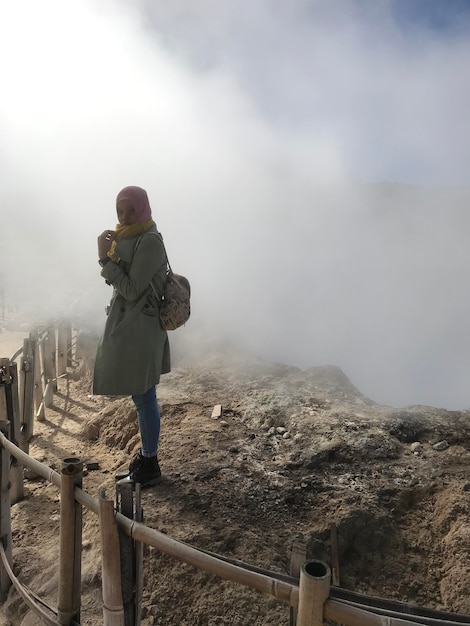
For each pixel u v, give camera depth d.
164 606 2.54
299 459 3.61
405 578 2.88
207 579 2.61
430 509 3.23
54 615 2.41
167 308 2.94
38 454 4.46
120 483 1.94
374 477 3.43
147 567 2.68
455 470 3.52
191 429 4.10
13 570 2.96
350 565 2.95
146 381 2.92
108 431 4.65
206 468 3.47
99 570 2.74
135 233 2.84
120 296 2.92
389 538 3.04
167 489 3.22
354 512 3.05
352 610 1.37
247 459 3.63
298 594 1.48
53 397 6.27
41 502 3.71
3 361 3.68
